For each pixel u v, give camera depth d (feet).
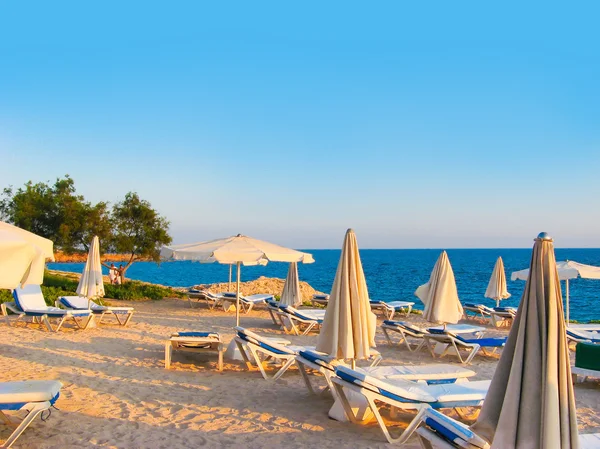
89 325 40.37
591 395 24.54
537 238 11.94
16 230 15.56
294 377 25.58
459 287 123.13
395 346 36.73
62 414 18.80
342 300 20.03
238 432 17.62
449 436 12.51
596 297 110.11
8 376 24.06
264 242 34.88
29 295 40.60
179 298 66.44
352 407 19.04
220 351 26.68
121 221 73.05
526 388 11.40
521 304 11.91
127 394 21.71
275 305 44.39
